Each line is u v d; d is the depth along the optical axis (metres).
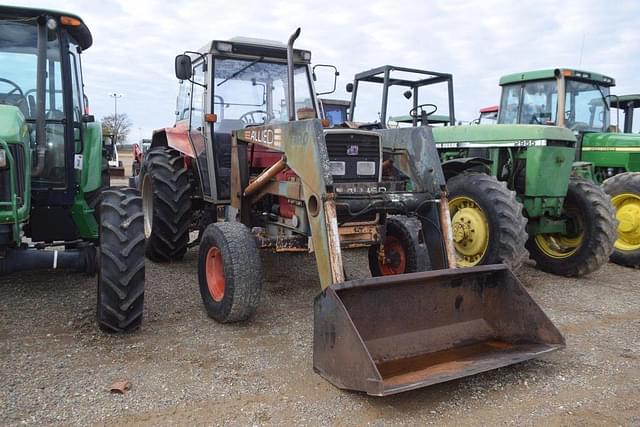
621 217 6.61
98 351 3.39
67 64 4.08
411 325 3.26
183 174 5.77
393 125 10.39
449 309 3.40
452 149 6.58
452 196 5.48
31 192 4.03
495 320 3.47
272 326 3.96
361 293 3.08
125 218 3.69
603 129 8.09
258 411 2.70
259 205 4.77
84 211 4.27
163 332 3.77
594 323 4.21
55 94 4.11
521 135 5.73
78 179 4.29
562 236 6.09
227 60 5.30
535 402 2.85
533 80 7.61
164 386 2.94
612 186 6.76
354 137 4.00
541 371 3.24
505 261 4.99
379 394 2.54
